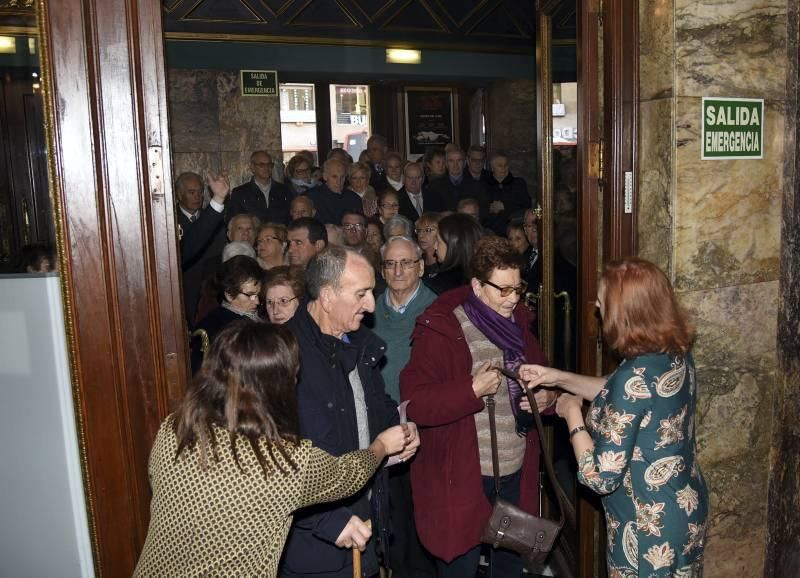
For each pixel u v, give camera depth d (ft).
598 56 8.31
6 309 6.11
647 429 6.22
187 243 11.43
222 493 4.89
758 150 8.28
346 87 26.37
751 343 8.62
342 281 6.45
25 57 5.89
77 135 5.94
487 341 8.02
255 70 21.88
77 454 6.38
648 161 8.14
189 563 4.87
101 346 6.15
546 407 8.04
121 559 6.37
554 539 7.26
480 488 7.76
